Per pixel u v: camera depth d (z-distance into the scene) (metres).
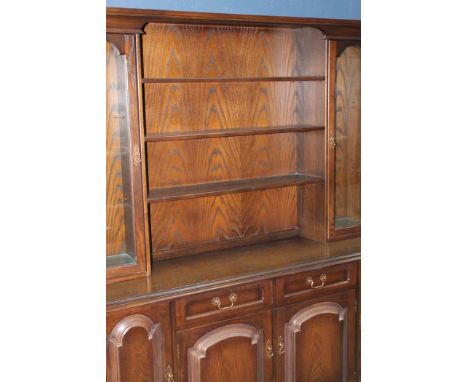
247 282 2.36
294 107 2.94
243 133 2.52
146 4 2.50
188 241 2.73
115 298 2.10
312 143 2.86
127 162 2.27
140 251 2.32
